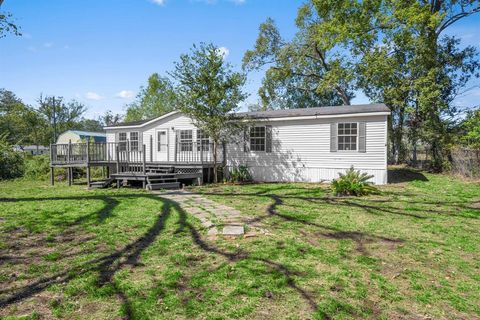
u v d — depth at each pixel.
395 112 20.23
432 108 17.47
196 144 16.52
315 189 11.42
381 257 4.49
